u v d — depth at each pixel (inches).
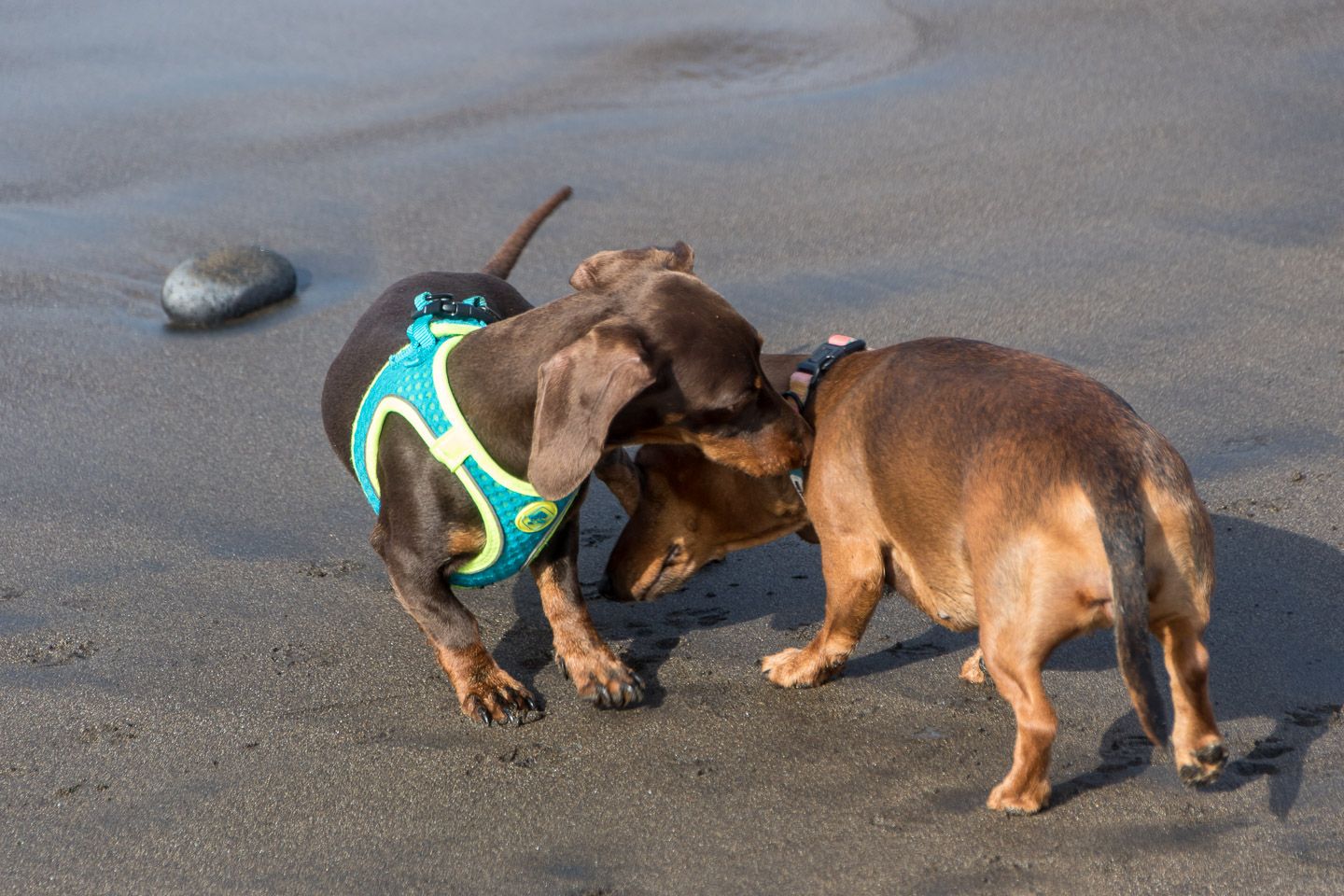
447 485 144.9
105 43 447.8
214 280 262.1
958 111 350.0
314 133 359.9
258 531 193.9
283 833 136.6
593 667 154.6
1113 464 118.4
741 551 188.9
